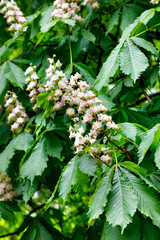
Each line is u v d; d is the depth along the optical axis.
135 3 3.04
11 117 2.93
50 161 2.70
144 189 1.67
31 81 2.67
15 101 2.98
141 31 2.40
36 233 2.68
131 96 3.33
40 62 2.98
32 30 2.92
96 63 4.25
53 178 2.82
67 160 2.81
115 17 3.02
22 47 3.07
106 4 3.16
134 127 2.07
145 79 3.52
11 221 2.63
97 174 1.94
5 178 2.99
